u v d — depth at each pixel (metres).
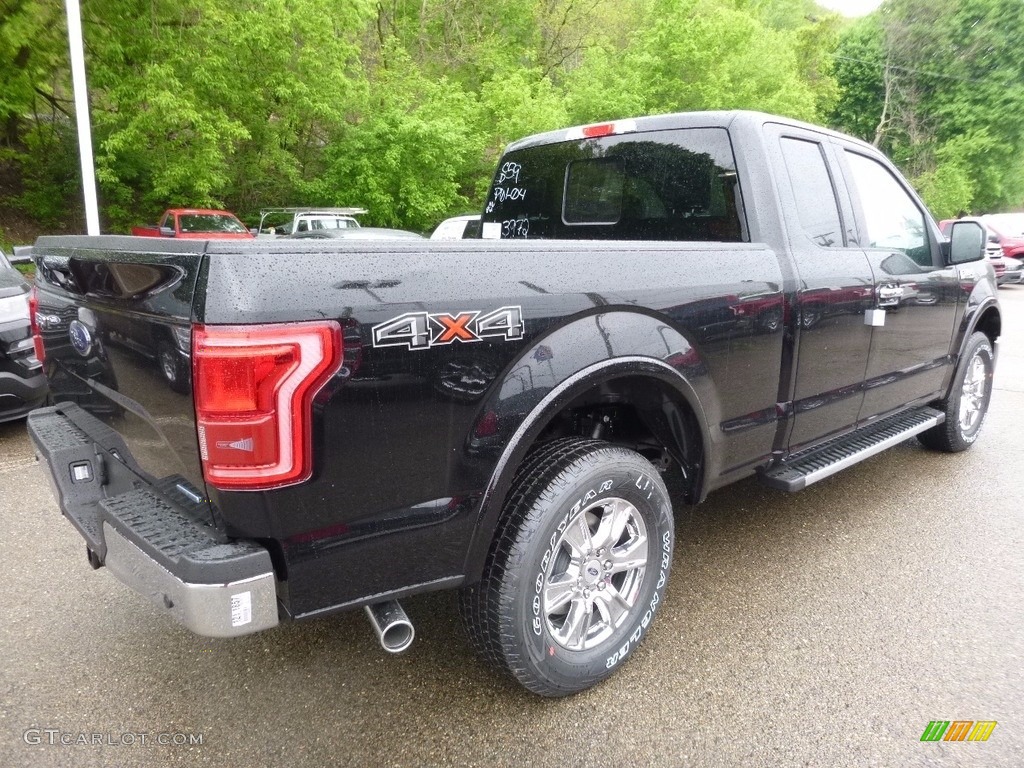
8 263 5.44
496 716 2.35
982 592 3.15
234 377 1.60
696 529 3.82
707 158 3.14
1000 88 36.19
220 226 15.59
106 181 16.02
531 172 3.99
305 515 1.75
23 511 3.95
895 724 2.31
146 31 15.06
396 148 18.97
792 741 2.23
